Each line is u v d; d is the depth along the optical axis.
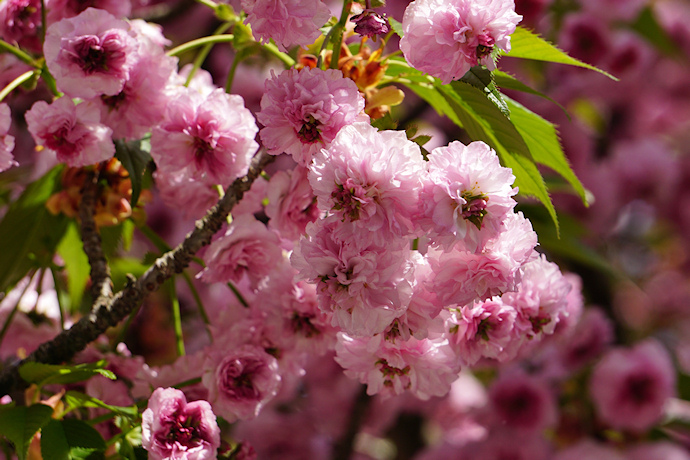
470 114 1.25
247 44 1.26
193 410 1.20
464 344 1.19
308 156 1.17
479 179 1.14
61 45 1.20
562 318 1.31
